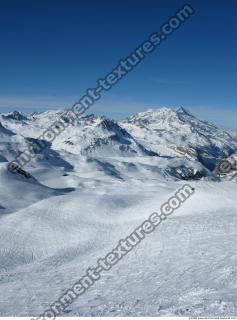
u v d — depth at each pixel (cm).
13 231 5356
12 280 3183
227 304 1433
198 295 1662
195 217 4656
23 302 2208
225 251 2550
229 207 5394
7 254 4512
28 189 9375
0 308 2108
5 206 7675
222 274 1945
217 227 3753
